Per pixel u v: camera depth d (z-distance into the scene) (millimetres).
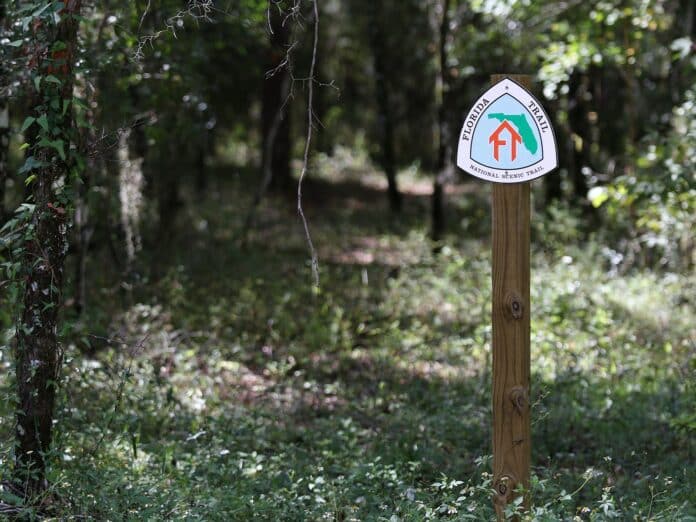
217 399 8320
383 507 5266
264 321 11609
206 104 12836
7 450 5004
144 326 9742
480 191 26766
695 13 15461
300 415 8250
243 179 27844
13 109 11352
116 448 6328
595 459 6770
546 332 10203
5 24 6582
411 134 34750
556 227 15430
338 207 25328
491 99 4504
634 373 9188
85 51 6059
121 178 11250
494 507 4715
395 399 8594
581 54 13359
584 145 18594
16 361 4988
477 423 7570
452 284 13414
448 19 18125
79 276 10336
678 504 5219
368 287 14031
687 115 11156
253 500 5453
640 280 12859
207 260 15297
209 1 5715
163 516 5000
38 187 4871
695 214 11836
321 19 26828
